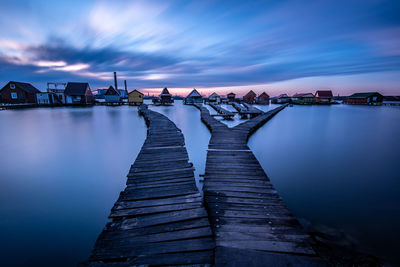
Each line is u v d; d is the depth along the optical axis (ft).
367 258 14.16
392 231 17.65
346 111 148.97
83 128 72.69
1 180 30.35
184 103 230.07
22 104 144.46
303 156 42.27
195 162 36.94
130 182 20.97
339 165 36.91
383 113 134.51
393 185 28.14
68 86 171.22
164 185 20.25
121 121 89.30
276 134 64.54
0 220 20.34
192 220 14.51
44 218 20.92
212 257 11.04
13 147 48.52
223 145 37.24
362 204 23.13
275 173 32.78
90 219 20.65
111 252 11.48
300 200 23.89
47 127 73.82
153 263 10.63
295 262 9.99
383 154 44.09
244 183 21.53
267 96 243.19
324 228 18.10
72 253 15.81
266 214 16.03
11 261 14.96
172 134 45.91
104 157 41.50
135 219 14.69
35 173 33.12
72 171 34.17
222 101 223.10
